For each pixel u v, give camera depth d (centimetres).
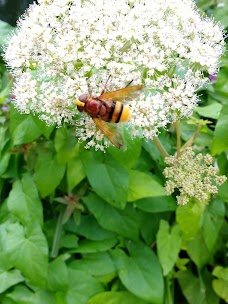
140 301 13
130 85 9
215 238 13
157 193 12
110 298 13
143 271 13
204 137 14
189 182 10
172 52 9
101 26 9
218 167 13
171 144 14
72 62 9
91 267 13
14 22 20
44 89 9
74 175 12
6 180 14
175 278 15
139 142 11
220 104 14
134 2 10
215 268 14
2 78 15
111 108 8
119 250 13
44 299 13
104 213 13
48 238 13
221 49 10
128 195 13
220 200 13
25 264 12
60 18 9
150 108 9
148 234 14
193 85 9
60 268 13
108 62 9
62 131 12
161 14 9
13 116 12
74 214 13
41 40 9
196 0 17
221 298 14
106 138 9
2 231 13
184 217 12
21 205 13
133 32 9
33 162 13
